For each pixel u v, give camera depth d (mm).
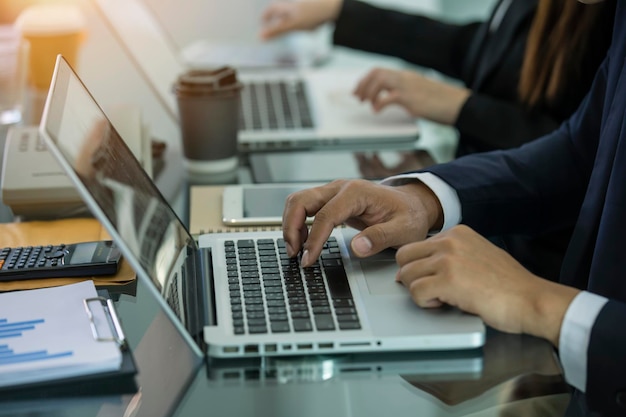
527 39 1585
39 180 1146
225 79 1354
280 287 889
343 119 1605
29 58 1696
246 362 794
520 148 1206
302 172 1358
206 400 737
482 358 808
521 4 1632
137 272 753
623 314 812
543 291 845
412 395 747
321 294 874
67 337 797
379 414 720
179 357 799
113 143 938
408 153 1480
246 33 2250
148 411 716
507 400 747
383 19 1993
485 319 841
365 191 999
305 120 1585
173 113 1620
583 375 797
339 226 1068
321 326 810
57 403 725
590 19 1409
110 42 2053
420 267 869
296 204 991
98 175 783
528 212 1134
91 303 867
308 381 768
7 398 737
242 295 870
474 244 893
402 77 1623
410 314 837
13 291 910
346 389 757
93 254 987
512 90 1601
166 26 2275
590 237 1058
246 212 1148
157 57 1808
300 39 2246
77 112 854
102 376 760
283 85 1818
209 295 875
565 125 1223
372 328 809
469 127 1532
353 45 2014
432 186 1075
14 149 1215
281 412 717
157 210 937
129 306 897
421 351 813
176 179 1341
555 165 1166
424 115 1595
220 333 796
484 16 2910
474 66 1741
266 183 1296
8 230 1092
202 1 2346
